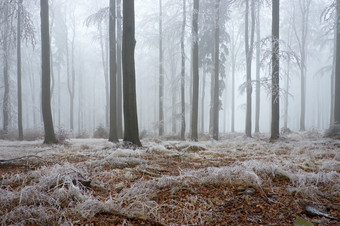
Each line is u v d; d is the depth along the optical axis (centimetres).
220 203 254
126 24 741
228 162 499
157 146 673
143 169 412
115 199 264
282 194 277
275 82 961
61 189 261
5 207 243
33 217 224
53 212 236
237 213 232
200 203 254
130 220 220
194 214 230
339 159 503
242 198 266
